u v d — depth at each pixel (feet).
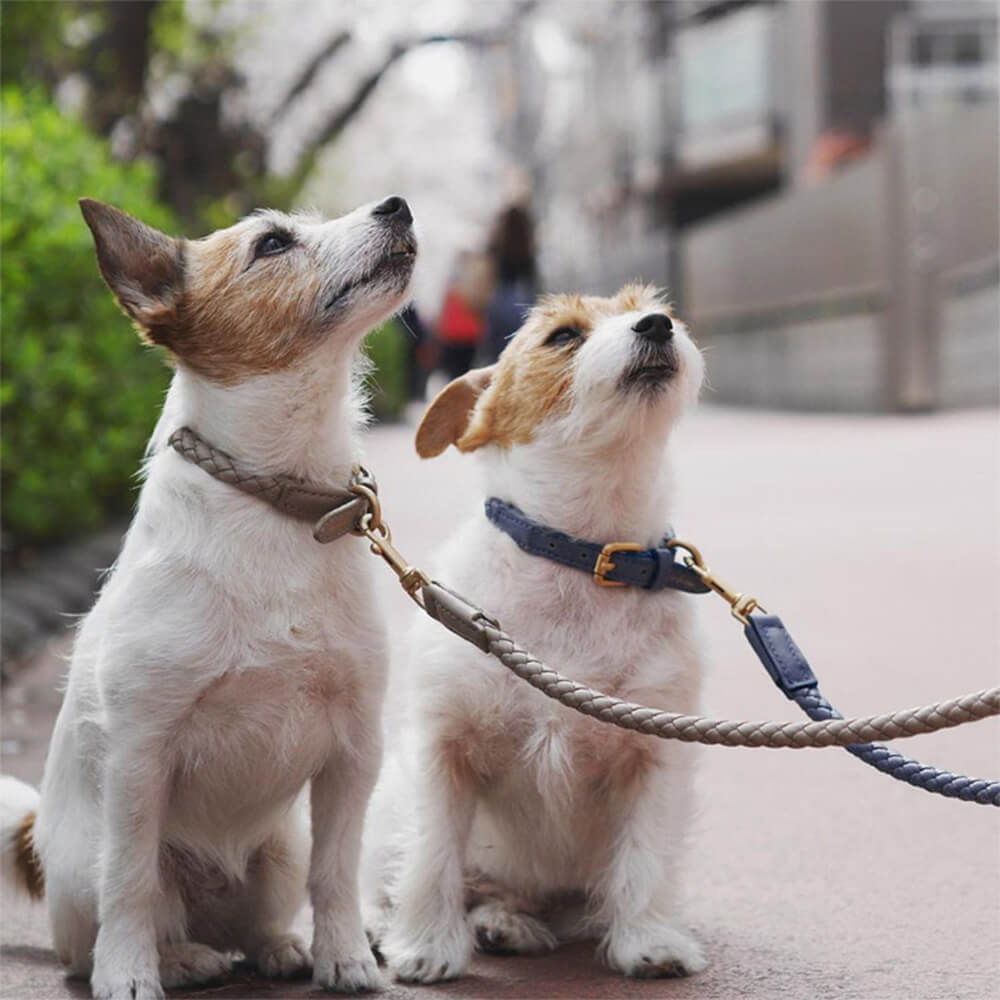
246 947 14.79
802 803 19.06
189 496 13.17
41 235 34.45
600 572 14.58
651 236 191.93
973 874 16.31
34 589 33.35
